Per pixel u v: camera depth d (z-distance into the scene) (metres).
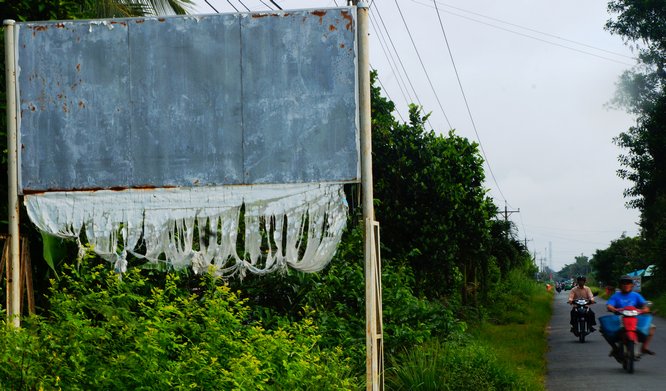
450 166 17.39
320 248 7.54
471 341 12.69
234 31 7.76
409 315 11.46
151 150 7.77
